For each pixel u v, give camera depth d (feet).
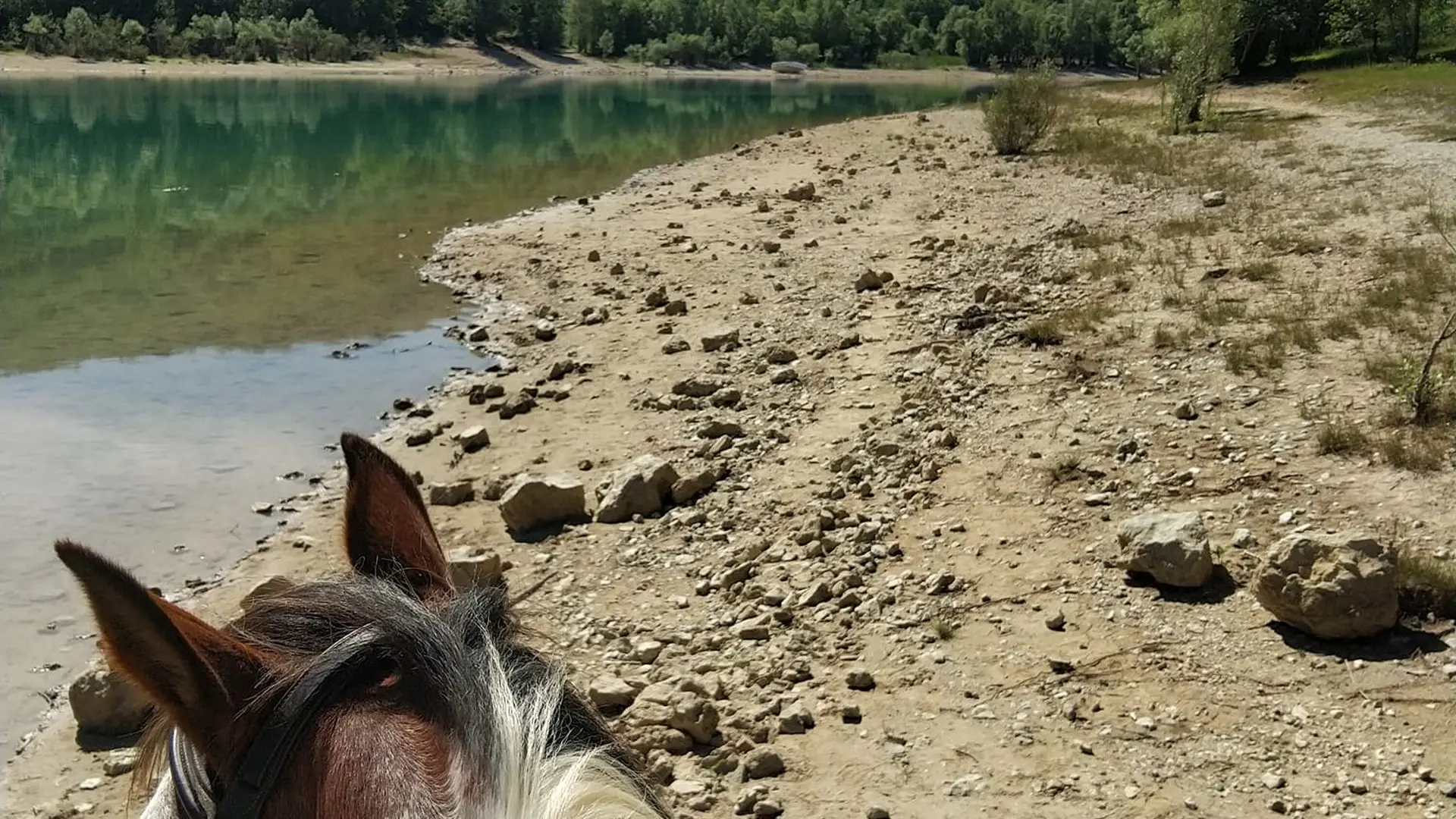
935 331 38.06
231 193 83.76
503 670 5.64
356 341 45.09
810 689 19.71
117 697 20.18
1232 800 16.26
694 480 28.17
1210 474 25.08
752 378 36.40
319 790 5.21
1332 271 40.09
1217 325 34.53
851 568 23.54
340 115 165.17
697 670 20.54
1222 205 54.70
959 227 57.06
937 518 25.22
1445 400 26.78
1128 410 29.19
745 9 430.61
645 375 38.34
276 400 38.11
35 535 27.86
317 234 66.95
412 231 68.08
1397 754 16.83
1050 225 54.65
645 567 24.97
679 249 57.57
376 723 5.40
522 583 24.61
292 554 26.91
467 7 372.79
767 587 23.13
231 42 306.55
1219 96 115.14
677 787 17.15
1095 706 18.47
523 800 4.89
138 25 285.84
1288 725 17.65
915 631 21.07
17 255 59.93
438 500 29.45
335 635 6.02
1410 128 77.00
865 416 31.76
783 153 99.14
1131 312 37.24
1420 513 22.44
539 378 39.24
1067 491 25.40
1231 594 20.93
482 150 115.65
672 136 133.59
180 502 30.01
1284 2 142.00
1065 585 21.84
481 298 51.96
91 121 143.43
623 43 411.54
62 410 36.83
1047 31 438.81
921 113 130.31
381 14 350.02
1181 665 19.22
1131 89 151.64
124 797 18.39
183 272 56.70
